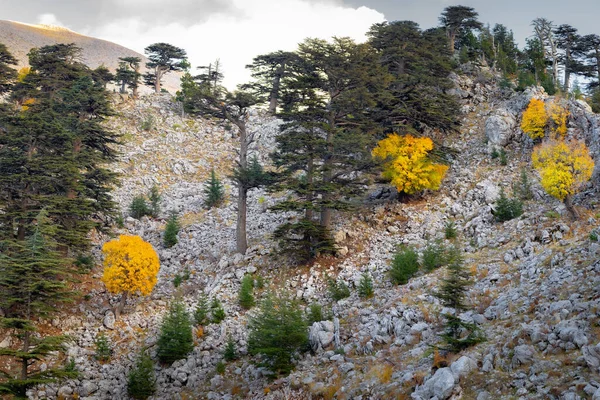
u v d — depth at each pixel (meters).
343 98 32.03
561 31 66.31
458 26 61.44
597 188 28.75
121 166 54.50
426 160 35.31
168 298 30.38
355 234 33.03
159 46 77.81
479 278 22.50
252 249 33.69
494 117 43.69
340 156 31.69
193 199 48.41
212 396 19.53
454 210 34.09
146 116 66.12
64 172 29.30
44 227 22.98
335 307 24.77
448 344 16.36
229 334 23.86
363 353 18.95
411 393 14.20
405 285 24.62
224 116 35.66
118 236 38.97
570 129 39.22
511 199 32.56
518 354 13.45
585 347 12.45
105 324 26.23
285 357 19.45
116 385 21.62
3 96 68.25
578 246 20.59
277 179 32.81
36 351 18.45
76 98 36.31
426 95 41.16
